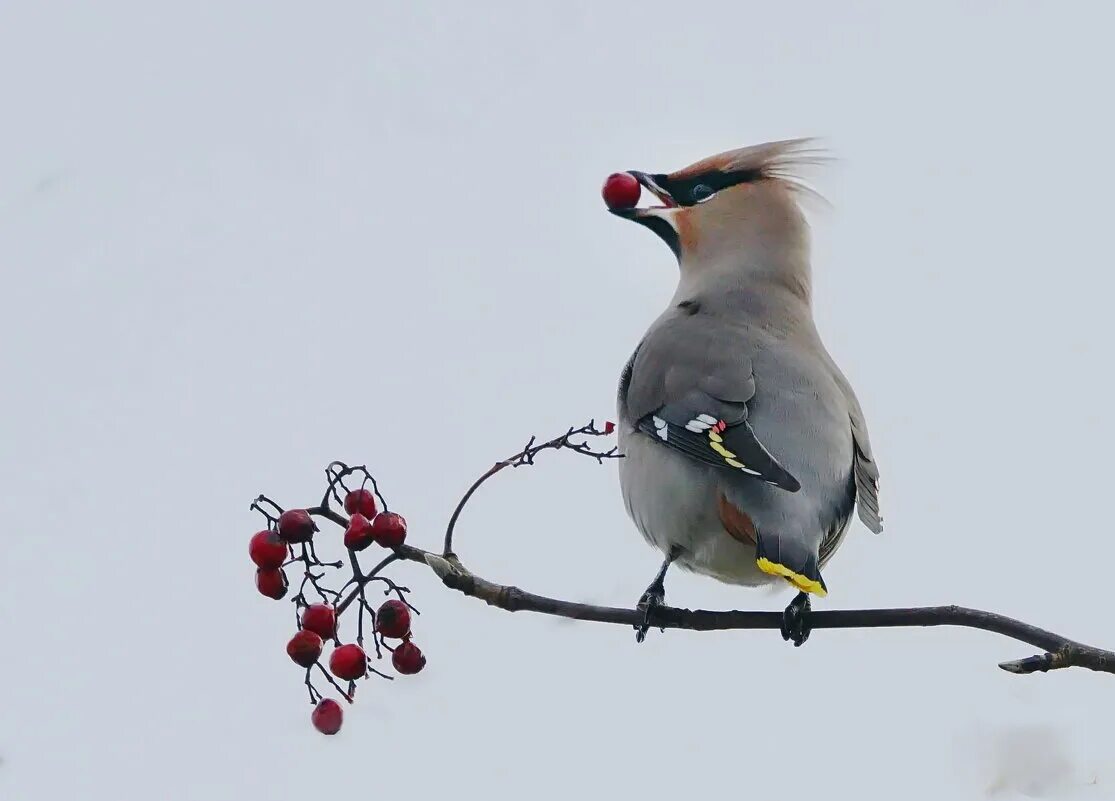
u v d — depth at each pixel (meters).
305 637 7.13
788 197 11.62
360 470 7.30
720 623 8.52
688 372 9.88
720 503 9.16
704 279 11.26
